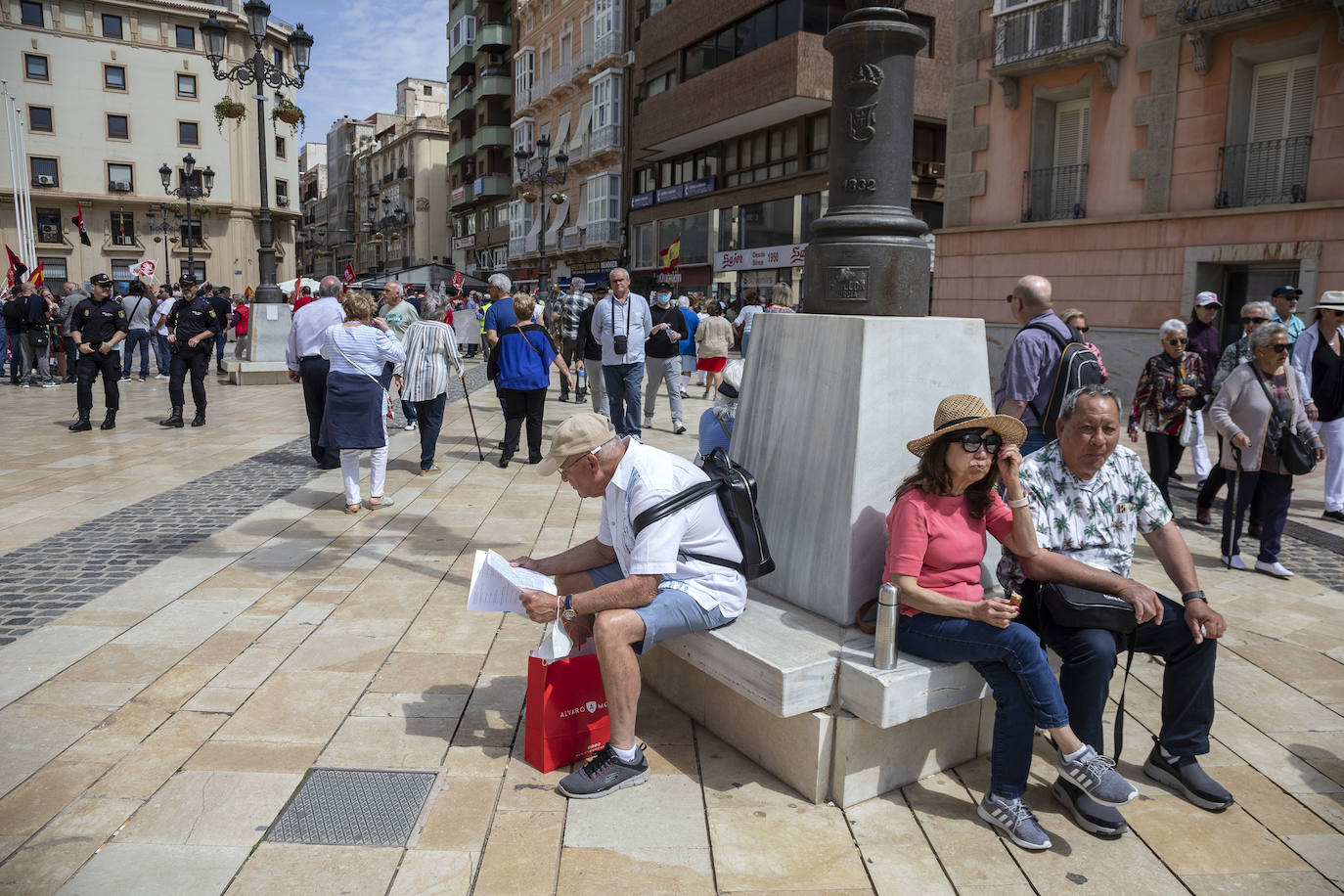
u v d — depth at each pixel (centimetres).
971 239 1830
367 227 8450
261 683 387
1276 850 287
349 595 502
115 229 5241
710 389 1559
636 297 991
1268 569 585
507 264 5106
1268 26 1380
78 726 345
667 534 311
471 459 947
